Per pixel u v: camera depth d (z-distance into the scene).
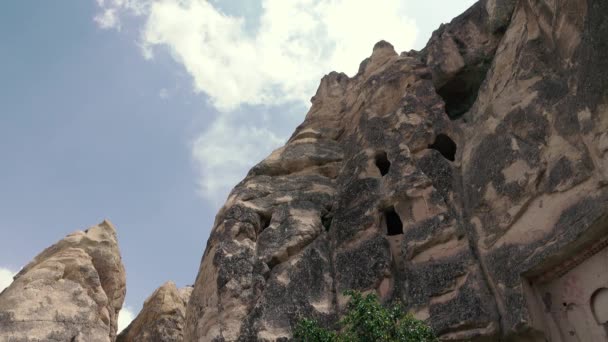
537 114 14.30
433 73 20.80
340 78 27.53
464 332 13.22
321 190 20.12
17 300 26.34
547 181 13.24
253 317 15.99
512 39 16.53
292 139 24.28
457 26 21.39
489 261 13.95
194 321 17.84
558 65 14.26
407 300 14.73
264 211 19.67
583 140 12.24
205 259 19.30
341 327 15.25
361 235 16.83
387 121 19.30
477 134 16.42
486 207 14.74
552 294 12.97
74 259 29.25
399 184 16.86
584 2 12.55
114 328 30.23
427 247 15.24
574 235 11.97
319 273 16.75
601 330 11.86
